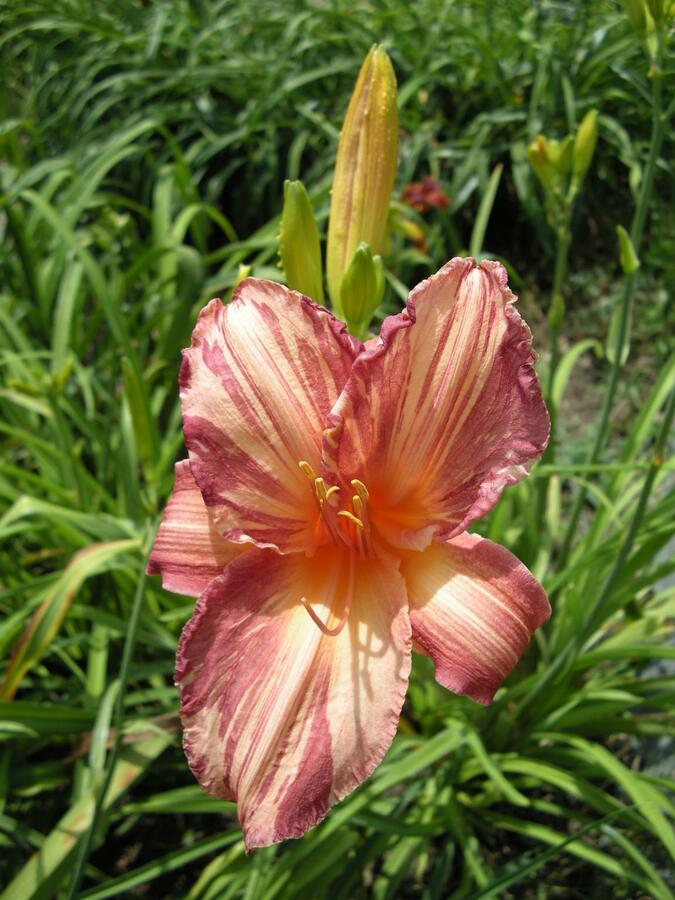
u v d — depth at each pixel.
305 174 0.69
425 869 0.34
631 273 0.30
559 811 0.31
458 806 0.33
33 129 0.66
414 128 0.65
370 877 0.34
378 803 0.33
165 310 0.52
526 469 0.19
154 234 0.56
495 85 0.64
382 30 0.70
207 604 0.19
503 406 0.19
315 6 0.72
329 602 0.20
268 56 0.74
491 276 0.19
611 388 0.33
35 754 0.38
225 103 0.73
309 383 0.20
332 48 0.72
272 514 0.20
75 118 0.74
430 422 0.19
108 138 0.70
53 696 0.40
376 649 0.19
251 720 0.18
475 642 0.19
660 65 0.27
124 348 0.44
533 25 0.67
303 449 0.20
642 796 0.27
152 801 0.32
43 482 0.39
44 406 0.42
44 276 0.54
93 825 0.25
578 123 0.61
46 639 0.30
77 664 0.42
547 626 0.39
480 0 0.68
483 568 0.19
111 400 0.48
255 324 0.19
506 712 0.34
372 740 0.18
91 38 0.78
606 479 0.49
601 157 0.63
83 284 0.55
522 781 0.34
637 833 0.33
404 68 0.68
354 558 0.21
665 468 0.32
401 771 0.30
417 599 0.20
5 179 0.63
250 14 0.78
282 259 0.24
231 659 0.19
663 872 0.31
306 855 0.30
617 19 0.58
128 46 0.75
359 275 0.23
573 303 0.61
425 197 0.56
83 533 0.38
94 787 0.29
